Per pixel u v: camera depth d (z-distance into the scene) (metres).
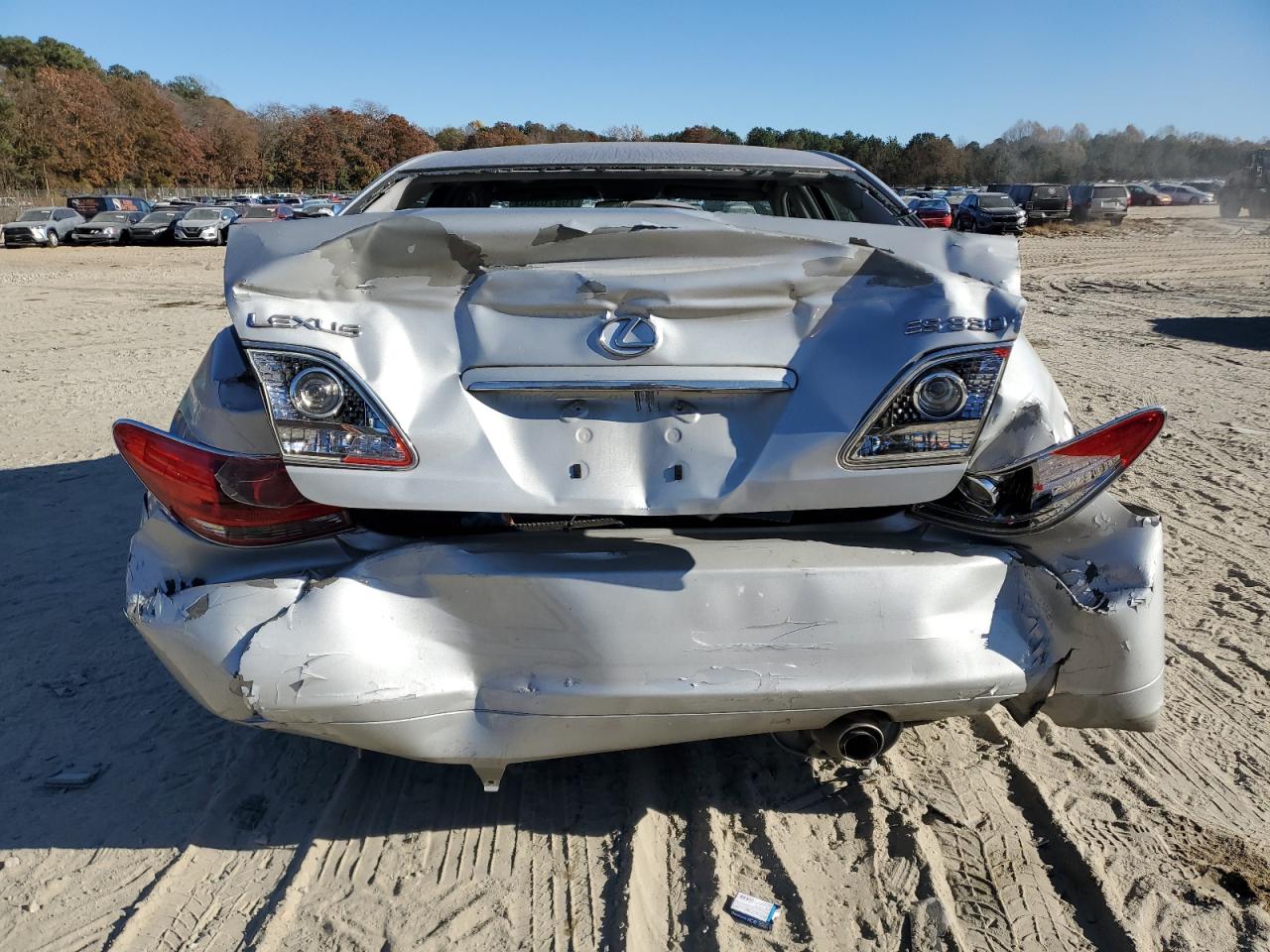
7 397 7.41
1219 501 4.99
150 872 2.27
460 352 1.98
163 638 2.01
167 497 2.03
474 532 2.08
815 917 2.12
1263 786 2.58
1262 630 3.51
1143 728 2.18
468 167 3.25
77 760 2.70
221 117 93.31
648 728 2.04
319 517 2.03
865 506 1.98
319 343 1.88
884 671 2.03
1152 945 2.03
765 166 3.28
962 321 1.93
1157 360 9.34
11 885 2.23
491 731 2.03
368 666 1.97
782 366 2.00
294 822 2.45
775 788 2.57
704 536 2.07
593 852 2.34
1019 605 2.11
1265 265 21.28
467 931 2.09
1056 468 2.04
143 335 11.05
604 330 1.97
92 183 70.69
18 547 4.22
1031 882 2.23
